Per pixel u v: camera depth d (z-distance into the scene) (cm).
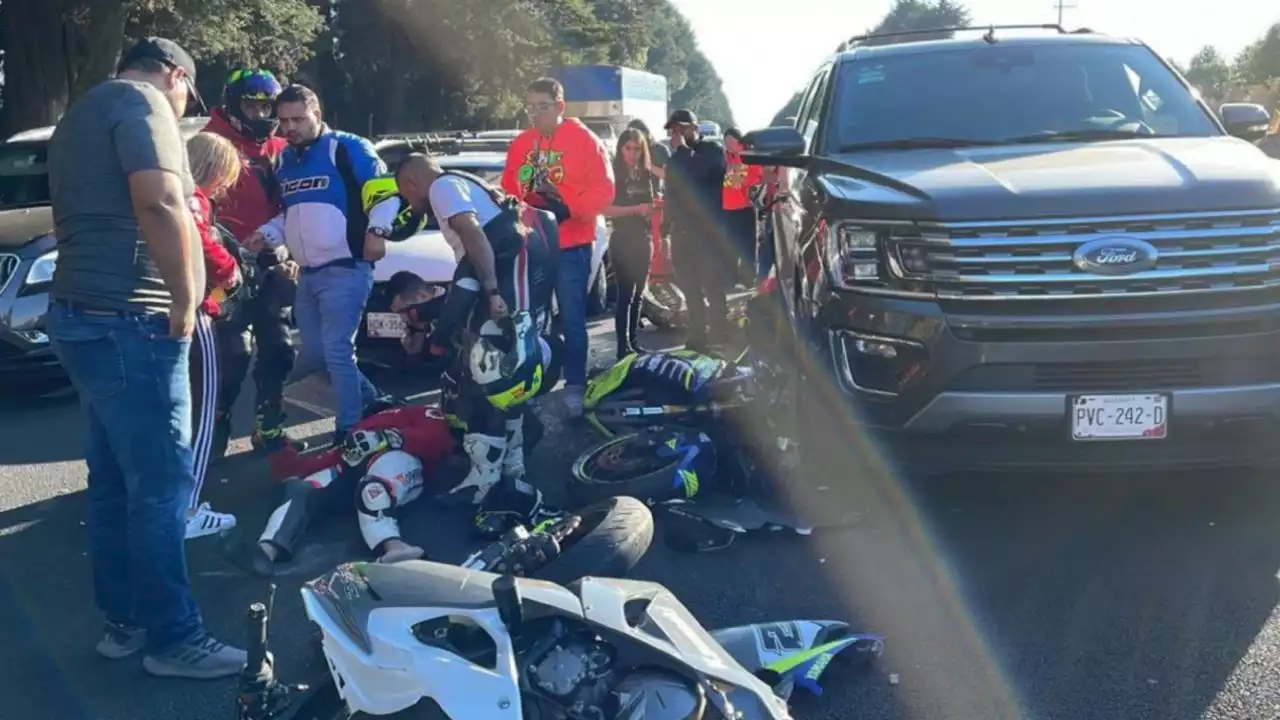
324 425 728
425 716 274
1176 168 468
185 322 375
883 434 466
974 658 388
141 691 393
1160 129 568
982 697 362
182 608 398
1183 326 439
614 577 355
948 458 458
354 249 615
